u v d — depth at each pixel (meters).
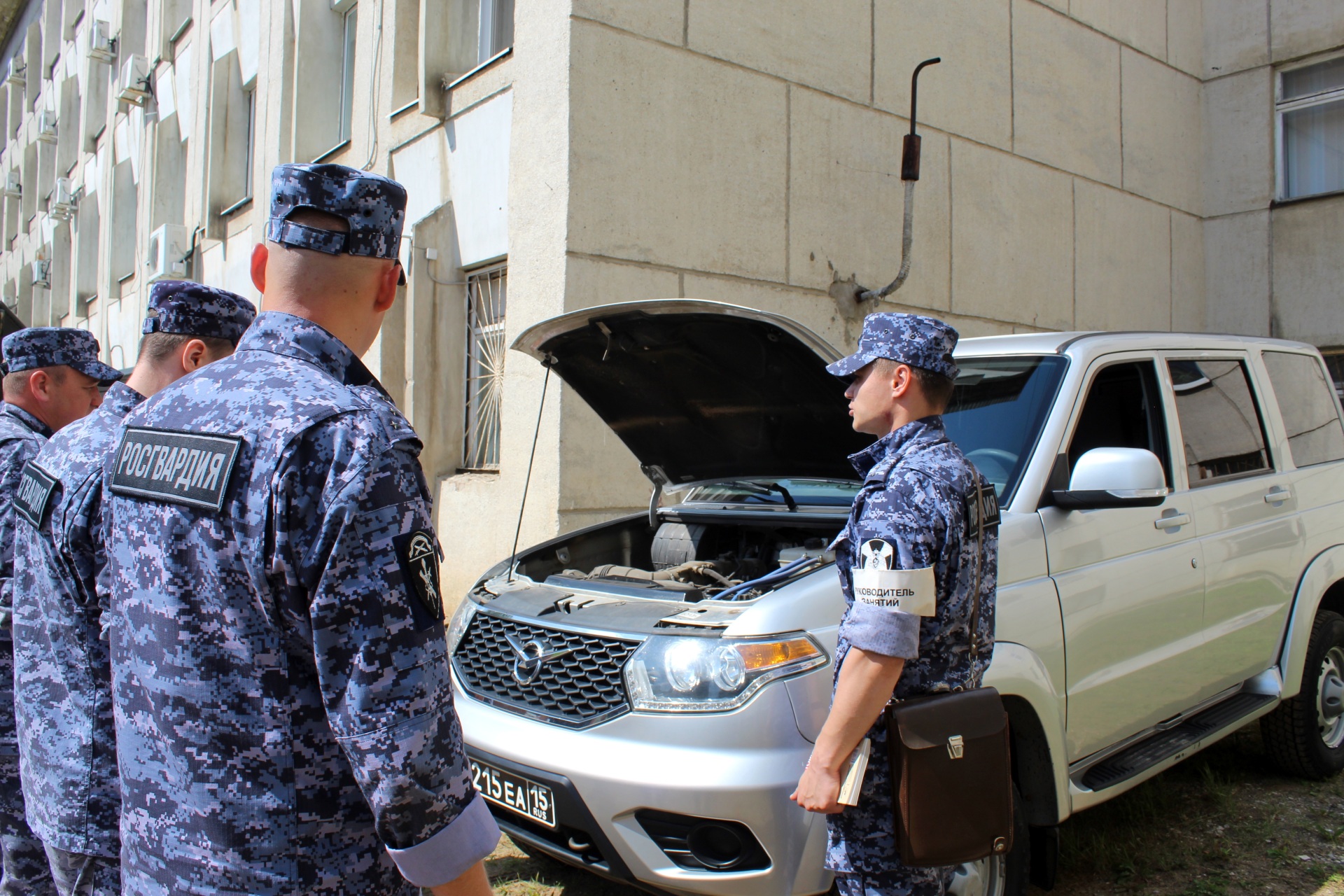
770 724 2.14
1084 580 2.78
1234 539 3.42
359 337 1.41
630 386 3.48
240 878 1.20
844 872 1.84
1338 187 9.09
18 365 2.58
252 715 1.20
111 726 1.82
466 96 6.65
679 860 2.17
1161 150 9.40
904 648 1.70
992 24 7.78
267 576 1.17
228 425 1.23
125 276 13.96
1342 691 4.03
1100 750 2.86
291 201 1.36
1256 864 3.15
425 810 1.18
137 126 13.75
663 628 2.36
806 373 2.96
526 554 3.33
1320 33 9.05
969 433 3.06
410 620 1.20
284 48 8.98
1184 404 3.45
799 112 6.50
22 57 23.08
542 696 2.48
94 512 1.77
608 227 5.56
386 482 1.21
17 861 2.23
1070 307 8.42
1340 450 4.32
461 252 6.71
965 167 7.57
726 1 6.10
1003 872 2.39
